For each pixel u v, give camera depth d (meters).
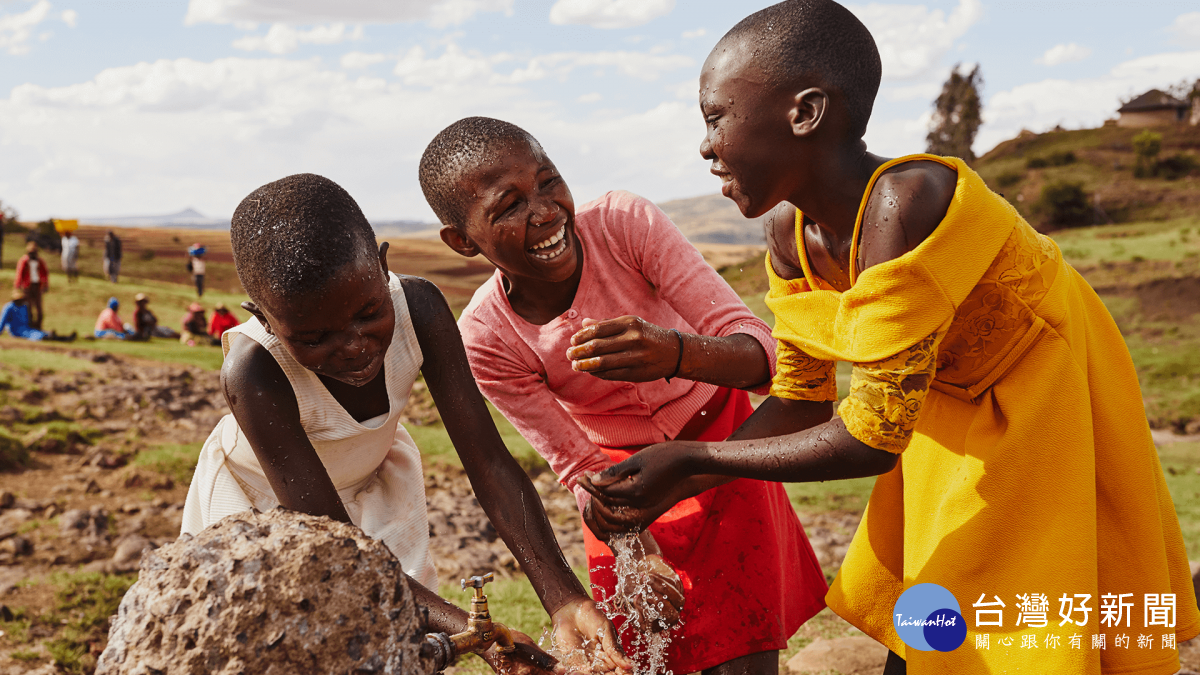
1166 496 2.33
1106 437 2.20
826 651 4.19
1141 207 53.00
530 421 2.70
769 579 2.62
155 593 1.48
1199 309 26.19
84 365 12.78
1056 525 2.06
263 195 1.87
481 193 2.29
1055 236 44.28
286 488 2.13
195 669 1.42
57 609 5.36
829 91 1.97
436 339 2.30
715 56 2.06
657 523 2.70
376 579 1.54
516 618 4.70
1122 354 2.32
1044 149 70.19
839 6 2.01
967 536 2.11
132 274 41.62
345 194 1.95
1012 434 2.09
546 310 2.66
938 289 1.92
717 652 2.59
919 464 2.29
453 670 4.05
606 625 2.16
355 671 1.48
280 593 1.46
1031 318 2.09
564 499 8.02
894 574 2.54
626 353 2.18
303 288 1.81
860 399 1.99
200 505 2.47
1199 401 16.25
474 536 6.82
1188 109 73.69
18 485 7.68
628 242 2.62
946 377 2.21
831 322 2.26
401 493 2.50
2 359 12.27
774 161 2.02
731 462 2.13
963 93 67.25
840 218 2.11
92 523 6.78
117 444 9.11
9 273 24.03
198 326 18.25
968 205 1.95
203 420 10.85
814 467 2.04
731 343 2.38
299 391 2.16
